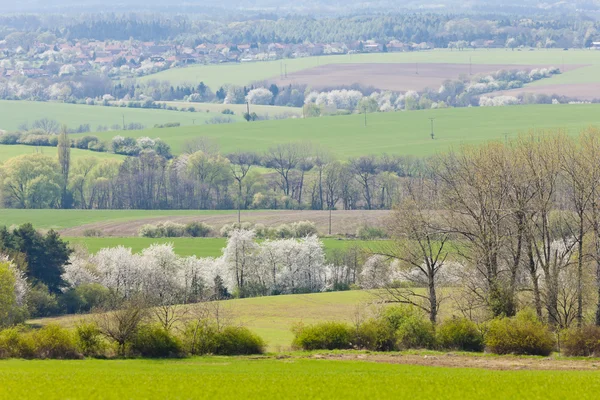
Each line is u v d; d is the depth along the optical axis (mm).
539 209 152000
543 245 152000
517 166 154750
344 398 91562
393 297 155375
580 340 132250
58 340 130500
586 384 100812
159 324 135875
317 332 140500
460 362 126000
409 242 154125
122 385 97688
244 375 108625
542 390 96438
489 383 101500
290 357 132000
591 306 151250
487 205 153125
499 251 153000
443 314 154625
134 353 132500
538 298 147125
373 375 109062
